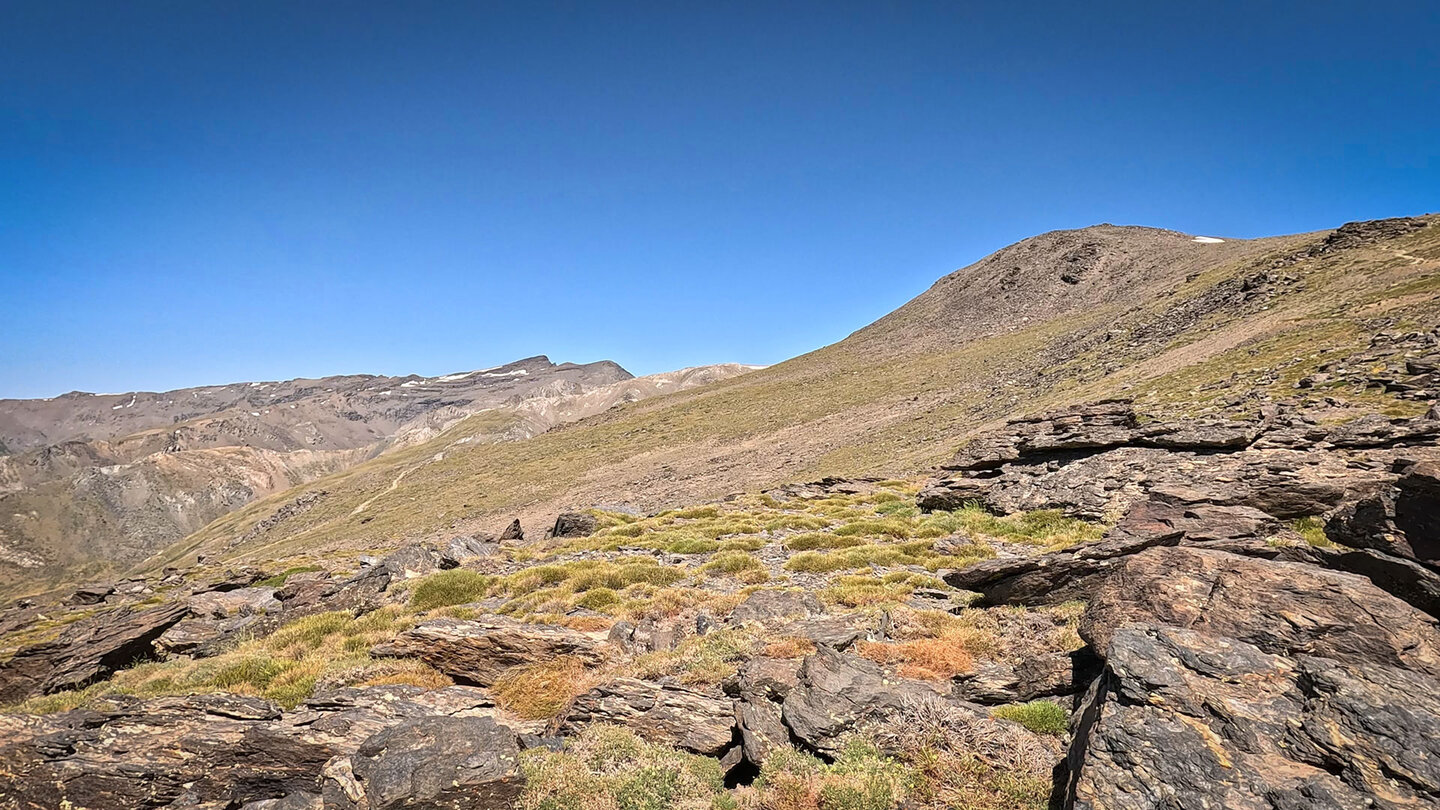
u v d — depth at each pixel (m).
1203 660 8.34
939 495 32.09
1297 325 51.50
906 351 160.25
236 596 30.23
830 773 9.32
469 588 25.64
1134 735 7.43
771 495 47.50
